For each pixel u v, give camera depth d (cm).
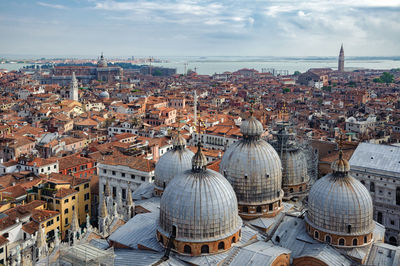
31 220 10394
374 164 10725
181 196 6631
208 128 19012
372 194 10694
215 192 6662
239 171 8050
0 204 10619
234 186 8106
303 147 10825
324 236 7194
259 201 8075
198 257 6569
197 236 6531
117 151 15600
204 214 6500
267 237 7706
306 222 7575
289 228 7875
